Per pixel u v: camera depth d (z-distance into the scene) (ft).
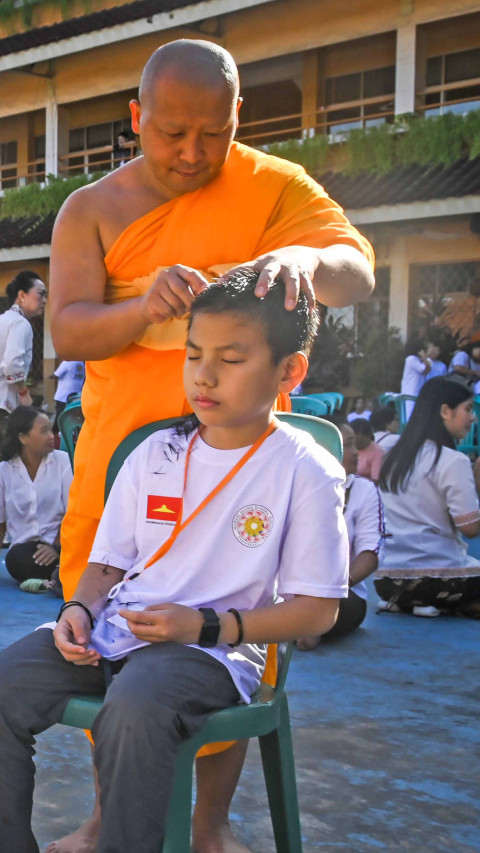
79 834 6.52
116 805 4.75
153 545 5.68
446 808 7.44
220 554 5.52
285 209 6.69
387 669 11.28
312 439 5.86
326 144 47.96
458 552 14.35
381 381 45.57
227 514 5.53
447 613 14.48
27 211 58.34
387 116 52.95
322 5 52.42
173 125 5.99
